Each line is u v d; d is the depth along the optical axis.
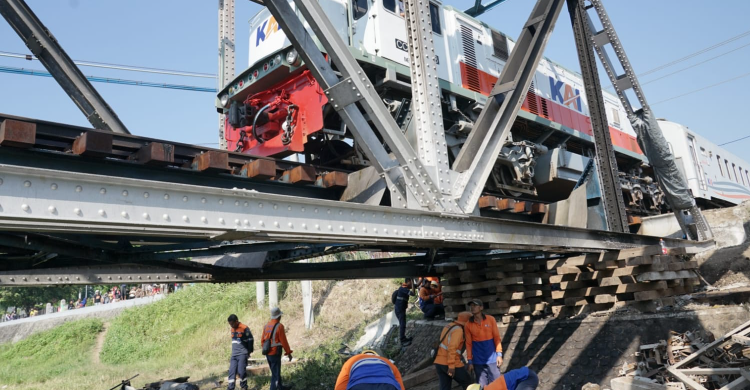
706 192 17.19
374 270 8.04
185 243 5.52
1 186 2.35
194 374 13.46
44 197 2.48
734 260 9.26
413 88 4.73
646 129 8.32
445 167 4.65
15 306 47.03
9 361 22.14
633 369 6.41
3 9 4.68
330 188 5.46
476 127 5.22
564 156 10.92
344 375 2.88
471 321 6.52
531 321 8.47
